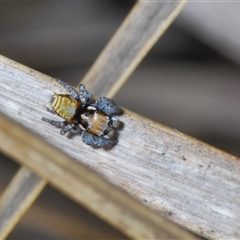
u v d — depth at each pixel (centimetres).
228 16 9
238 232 9
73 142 9
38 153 8
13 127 8
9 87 9
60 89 9
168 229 8
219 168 9
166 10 9
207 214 9
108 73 9
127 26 9
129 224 8
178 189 9
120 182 9
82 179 8
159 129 9
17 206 9
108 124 9
